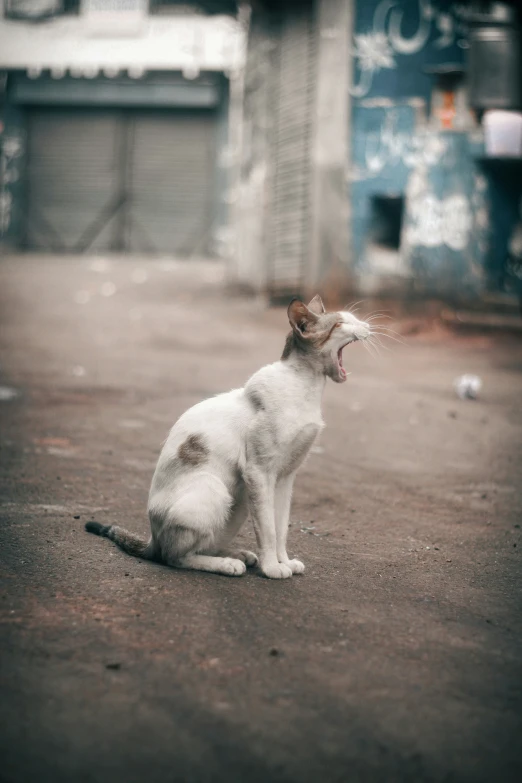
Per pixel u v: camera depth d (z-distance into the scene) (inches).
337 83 509.4
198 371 376.2
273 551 152.1
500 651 126.6
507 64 465.7
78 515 185.2
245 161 648.4
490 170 493.7
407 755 98.0
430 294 501.4
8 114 934.4
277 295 573.3
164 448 158.2
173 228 935.7
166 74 896.3
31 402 305.6
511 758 98.7
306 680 113.7
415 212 502.3
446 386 361.7
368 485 226.5
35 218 950.4
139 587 143.1
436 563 167.6
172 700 106.7
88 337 454.3
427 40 498.3
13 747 95.7
